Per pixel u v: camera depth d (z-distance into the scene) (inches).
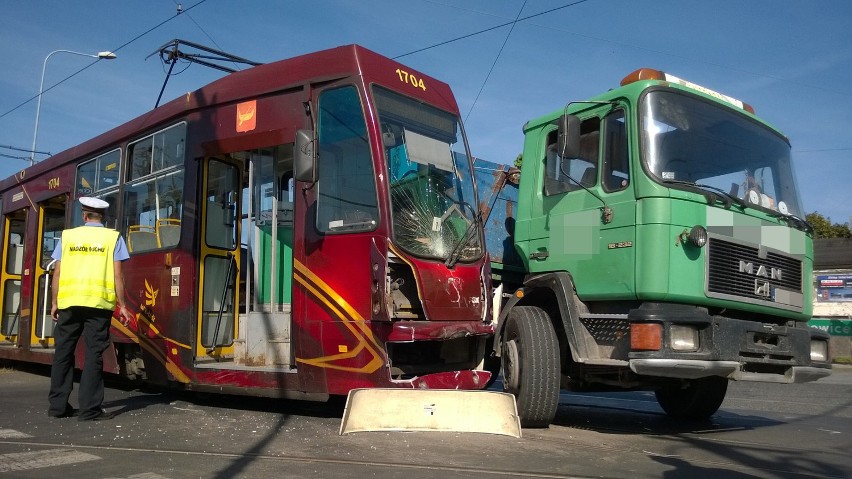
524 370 259.8
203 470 179.3
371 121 253.4
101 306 254.8
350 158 257.0
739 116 279.1
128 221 347.9
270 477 172.4
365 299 244.2
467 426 235.9
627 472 192.7
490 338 296.5
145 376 323.3
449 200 276.2
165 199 320.8
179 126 316.8
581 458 207.3
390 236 244.2
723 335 235.9
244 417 264.7
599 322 259.8
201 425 244.8
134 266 332.8
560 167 284.4
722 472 197.8
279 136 273.4
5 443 212.4
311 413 278.4
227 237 314.7
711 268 242.4
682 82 269.3
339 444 212.8
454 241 269.7
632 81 263.3
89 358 255.3
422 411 236.4
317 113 265.9
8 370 471.8
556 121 288.0
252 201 304.3
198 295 298.5
